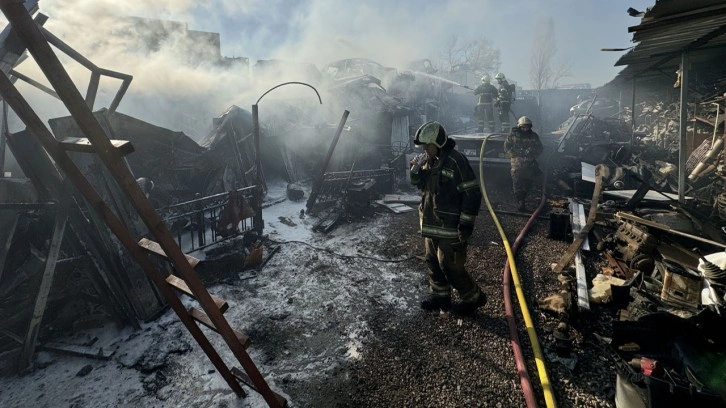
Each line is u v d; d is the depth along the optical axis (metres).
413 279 4.26
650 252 3.78
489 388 2.54
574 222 5.46
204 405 2.47
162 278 1.99
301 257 4.92
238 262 4.44
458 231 3.09
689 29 4.33
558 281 3.97
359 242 5.46
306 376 2.73
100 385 2.66
